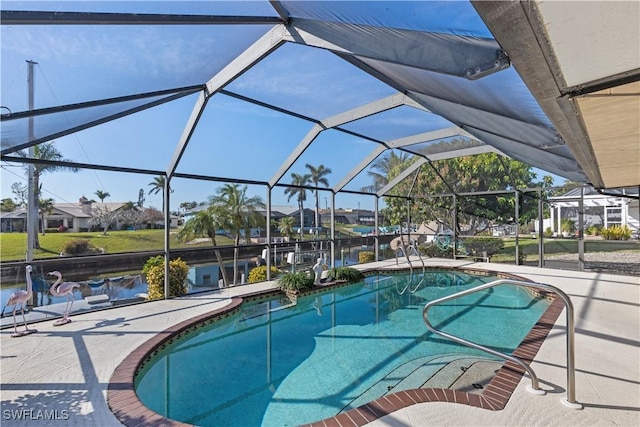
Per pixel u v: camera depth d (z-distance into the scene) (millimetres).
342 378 4121
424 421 2570
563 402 2814
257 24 3383
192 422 3344
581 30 1186
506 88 2477
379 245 12523
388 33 2311
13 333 4676
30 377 3430
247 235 15703
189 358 4727
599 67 1490
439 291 8523
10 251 9812
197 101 5238
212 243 15227
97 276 10016
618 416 2615
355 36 2660
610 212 13594
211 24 3148
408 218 13328
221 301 6488
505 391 3020
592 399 2871
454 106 3822
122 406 2926
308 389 3889
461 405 2787
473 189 12242
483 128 4461
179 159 6328
